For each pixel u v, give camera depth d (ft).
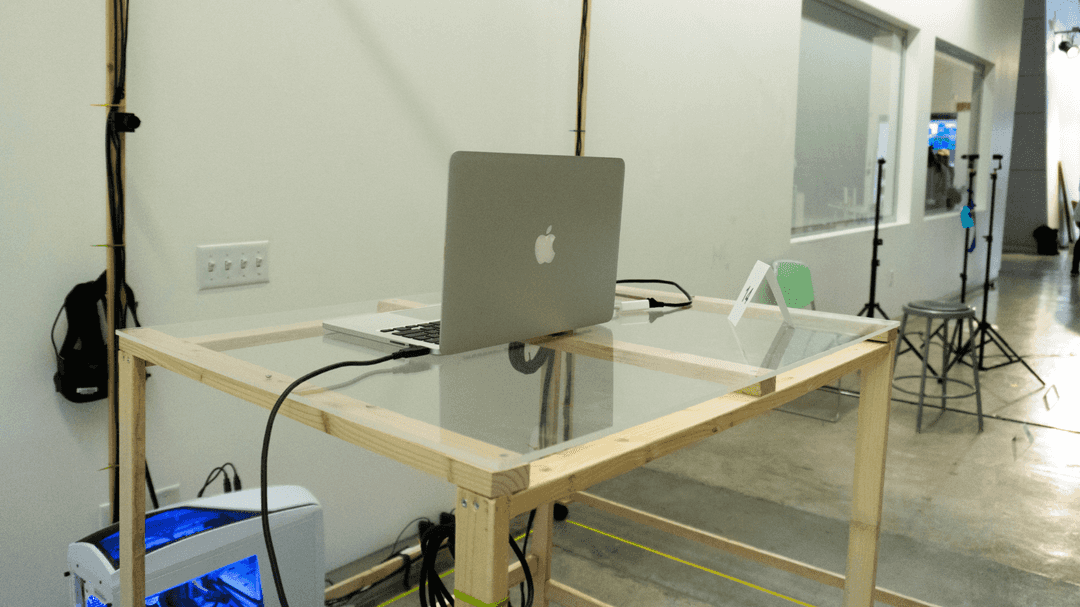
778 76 12.90
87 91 5.24
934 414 12.59
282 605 3.26
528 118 8.43
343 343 3.94
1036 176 38.88
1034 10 37.17
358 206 6.96
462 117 7.74
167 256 5.72
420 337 3.86
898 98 18.85
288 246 6.48
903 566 7.57
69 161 5.19
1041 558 7.79
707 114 11.30
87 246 5.34
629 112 9.83
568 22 8.74
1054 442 11.28
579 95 8.12
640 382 3.28
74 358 5.16
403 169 7.29
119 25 4.89
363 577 6.61
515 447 2.47
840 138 16.33
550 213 3.77
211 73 5.80
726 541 6.64
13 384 5.10
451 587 7.02
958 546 8.01
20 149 4.96
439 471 2.50
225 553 4.84
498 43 7.98
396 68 7.07
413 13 7.14
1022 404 13.15
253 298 6.30
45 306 5.18
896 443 11.20
